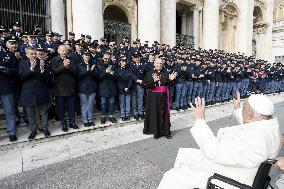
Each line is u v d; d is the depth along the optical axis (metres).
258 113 2.09
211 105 10.66
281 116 8.54
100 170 4.16
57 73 5.78
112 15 17.00
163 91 5.92
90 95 6.39
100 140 5.74
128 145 5.41
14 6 11.28
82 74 6.15
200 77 9.72
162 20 15.42
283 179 3.41
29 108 5.30
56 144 5.42
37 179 3.84
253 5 23.39
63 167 4.27
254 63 15.70
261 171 2.00
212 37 19.11
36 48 5.36
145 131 6.20
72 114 6.18
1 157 4.70
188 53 11.15
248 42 23.02
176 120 7.88
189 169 2.35
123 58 7.19
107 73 6.63
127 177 3.92
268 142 2.00
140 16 14.18
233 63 12.70
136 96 7.43
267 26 26.88
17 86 5.88
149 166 4.32
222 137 2.29
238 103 2.99
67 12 12.14
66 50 5.85
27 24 11.52
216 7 19.02
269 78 15.98
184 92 9.16
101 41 8.88
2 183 3.72
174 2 15.68
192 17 19.36
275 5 30.83
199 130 2.25
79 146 5.32
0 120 6.21
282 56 28.44
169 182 2.33
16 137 5.29
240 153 2.00
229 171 2.10
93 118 7.27
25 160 4.57
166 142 5.62
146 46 10.55
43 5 11.63
